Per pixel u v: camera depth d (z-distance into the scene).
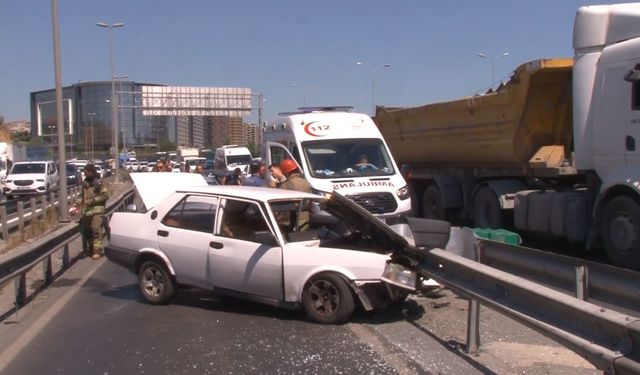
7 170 42.91
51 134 51.88
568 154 12.82
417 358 6.45
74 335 7.54
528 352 6.57
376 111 19.95
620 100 10.38
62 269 12.36
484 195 14.39
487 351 6.64
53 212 21.33
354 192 13.15
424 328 7.56
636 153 10.14
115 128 46.00
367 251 8.39
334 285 7.71
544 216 12.20
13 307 9.13
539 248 13.20
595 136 10.93
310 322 7.91
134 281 10.98
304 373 6.08
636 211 9.91
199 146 126.12
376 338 7.18
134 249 9.12
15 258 8.34
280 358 6.53
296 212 8.60
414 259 7.93
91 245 13.51
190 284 8.76
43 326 7.98
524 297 5.63
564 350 6.62
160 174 12.65
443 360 6.37
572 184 13.15
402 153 18.81
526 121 13.03
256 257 8.08
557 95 12.79
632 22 10.41
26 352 6.90
